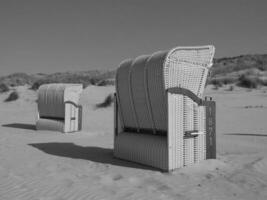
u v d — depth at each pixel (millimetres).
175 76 7996
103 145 11805
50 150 10711
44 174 7660
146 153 8438
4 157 9531
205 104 8648
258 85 37125
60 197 6086
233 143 11836
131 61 9203
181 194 6250
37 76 96000
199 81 8484
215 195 6219
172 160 7863
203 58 8492
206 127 8688
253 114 20266
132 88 8914
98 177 7383
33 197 6094
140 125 9008
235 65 68688
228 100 27797
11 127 17703
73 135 14531
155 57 8242
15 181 7105
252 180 7133
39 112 16844
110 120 20094
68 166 8422
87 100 30859
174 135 7902
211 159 8750
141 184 6871
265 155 9492
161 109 8133
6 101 35406
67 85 15695
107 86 41250
